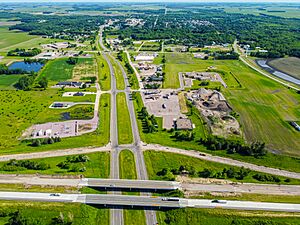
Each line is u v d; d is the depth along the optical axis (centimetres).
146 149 12344
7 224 8181
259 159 11788
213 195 9462
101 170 10838
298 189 10000
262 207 8956
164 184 9912
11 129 13850
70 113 15612
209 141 12669
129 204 8981
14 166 10700
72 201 8962
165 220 8625
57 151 12069
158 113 15750
